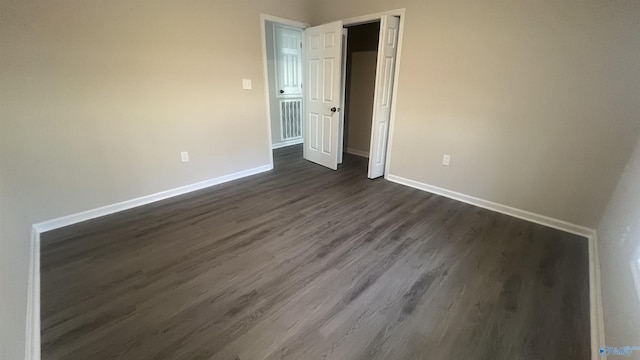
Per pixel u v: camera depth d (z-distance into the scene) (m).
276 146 5.07
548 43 2.14
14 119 1.99
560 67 2.12
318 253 2.02
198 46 2.80
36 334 1.33
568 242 2.18
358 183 3.40
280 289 1.67
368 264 1.90
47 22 2.00
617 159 2.02
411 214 2.63
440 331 1.40
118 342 1.32
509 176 2.56
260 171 3.77
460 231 2.33
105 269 1.82
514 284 1.73
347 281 1.74
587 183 2.18
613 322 1.24
